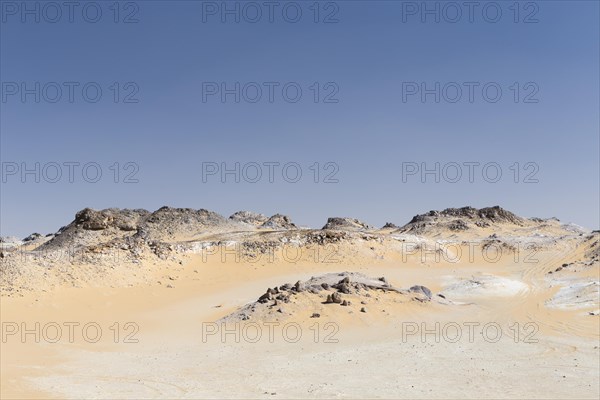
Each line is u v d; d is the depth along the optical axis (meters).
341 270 86.94
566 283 71.25
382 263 93.81
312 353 40.19
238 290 69.44
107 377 34.38
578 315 52.00
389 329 46.75
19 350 41.00
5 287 55.66
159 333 47.69
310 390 31.50
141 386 32.41
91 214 111.62
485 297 65.44
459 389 31.59
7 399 29.16
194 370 36.16
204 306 59.91
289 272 83.31
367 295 53.94
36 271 60.38
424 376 34.28
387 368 36.16
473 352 40.03
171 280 70.44
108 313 55.06
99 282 63.06
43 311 52.78
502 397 30.22
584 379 33.34
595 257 87.50
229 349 41.81
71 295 58.09
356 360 38.16
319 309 50.31
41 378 33.84
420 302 55.25
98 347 42.88
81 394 30.62
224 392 31.23
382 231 155.75
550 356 38.75
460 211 154.38
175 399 29.97
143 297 62.44
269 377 34.28
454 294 67.88
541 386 32.09
